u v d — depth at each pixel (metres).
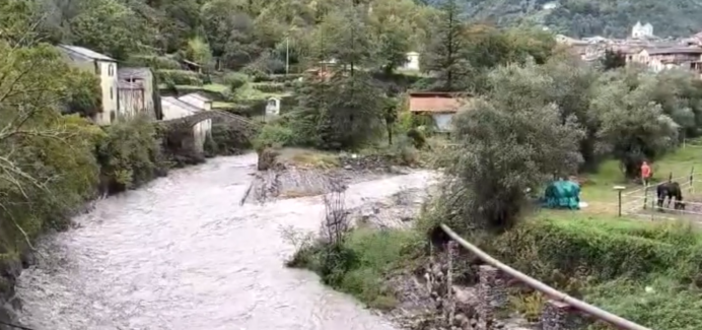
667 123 40.25
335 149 60.56
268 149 60.47
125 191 51.47
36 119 26.77
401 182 52.19
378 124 62.59
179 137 66.94
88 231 39.91
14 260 28.98
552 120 29.33
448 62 81.56
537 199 30.94
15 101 24.86
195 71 96.62
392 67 93.94
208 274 32.69
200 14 112.81
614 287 23.83
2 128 24.53
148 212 45.41
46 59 26.00
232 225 41.78
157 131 63.78
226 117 77.25
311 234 36.44
